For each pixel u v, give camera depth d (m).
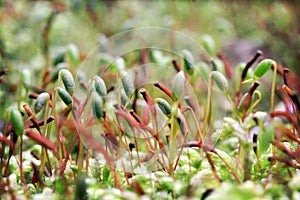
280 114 0.11
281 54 0.19
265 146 0.11
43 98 0.11
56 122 0.11
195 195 0.10
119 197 0.10
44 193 0.11
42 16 0.20
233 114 0.12
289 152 0.11
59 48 0.18
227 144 0.12
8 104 0.15
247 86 0.14
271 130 0.11
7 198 0.11
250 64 0.12
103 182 0.11
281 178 0.10
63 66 0.15
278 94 0.14
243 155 0.11
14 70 0.17
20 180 0.12
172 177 0.11
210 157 0.11
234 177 0.11
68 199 0.11
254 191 0.10
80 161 0.11
